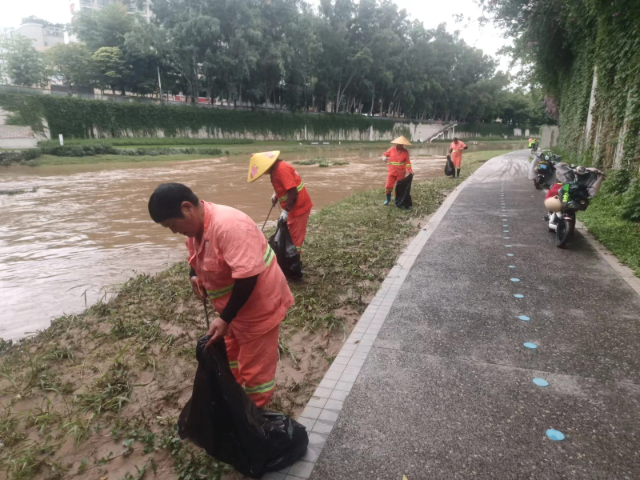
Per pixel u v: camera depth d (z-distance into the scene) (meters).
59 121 42.66
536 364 3.47
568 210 6.54
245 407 2.31
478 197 11.71
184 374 3.63
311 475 2.43
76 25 51.62
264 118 58.41
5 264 6.89
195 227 2.35
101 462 2.66
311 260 6.50
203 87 55.12
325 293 5.20
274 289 2.56
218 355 2.32
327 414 2.95
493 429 2.75
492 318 4.32
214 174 21.28
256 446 2.33
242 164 28.31
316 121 64.12
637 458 2.50
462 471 2.43
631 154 9.52
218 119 54.09
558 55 19.61
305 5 54.56
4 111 39.66
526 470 2.43
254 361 2.62
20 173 21.89
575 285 5.11
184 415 2.42
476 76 88.62
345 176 20.17
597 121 13.30
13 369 3.76
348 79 64.31
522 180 15.52
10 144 34.19
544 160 12.93
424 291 5.07
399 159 10.48
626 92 10.23
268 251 2.59
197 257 2.43
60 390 3.42
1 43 48.28
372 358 3.64
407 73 69.25
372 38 61.88
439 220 8.88
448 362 3.54
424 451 2.59
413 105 75.25
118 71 50.28
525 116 102.62
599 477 2.37
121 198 13.59
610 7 9.64
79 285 5.97
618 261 5.99
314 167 25.17
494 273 5.60
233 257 2.28
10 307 5.25
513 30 18.97
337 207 10.91
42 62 50.62
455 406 2.99
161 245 8.05
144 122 48.41
